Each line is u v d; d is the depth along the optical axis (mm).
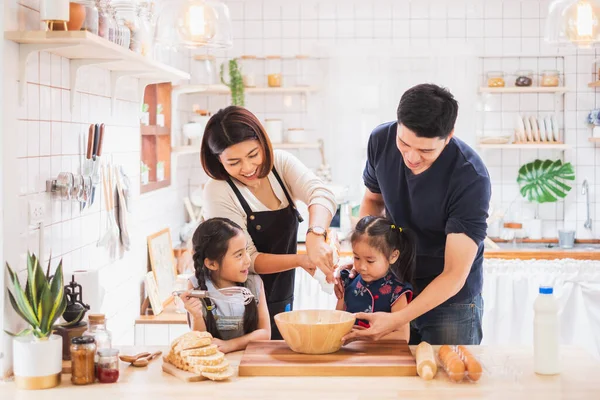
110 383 1857
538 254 4254
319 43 5344
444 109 1988
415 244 2363
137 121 3373
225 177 2379
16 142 1978
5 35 1902
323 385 1829
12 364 1961
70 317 2018
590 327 4219
